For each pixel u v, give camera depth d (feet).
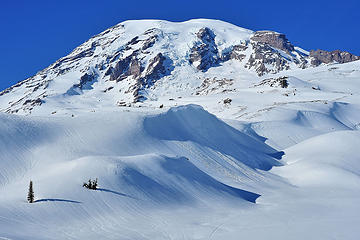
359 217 108.68
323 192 149.69
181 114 216.13
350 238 87.10
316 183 165.99
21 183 112.57
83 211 93.35
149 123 189.88
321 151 216.33
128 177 116.78
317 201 133.39
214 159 184.65
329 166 181.68
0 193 104.12
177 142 188.03
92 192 103.45
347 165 188.75
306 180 172.35
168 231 87.92
